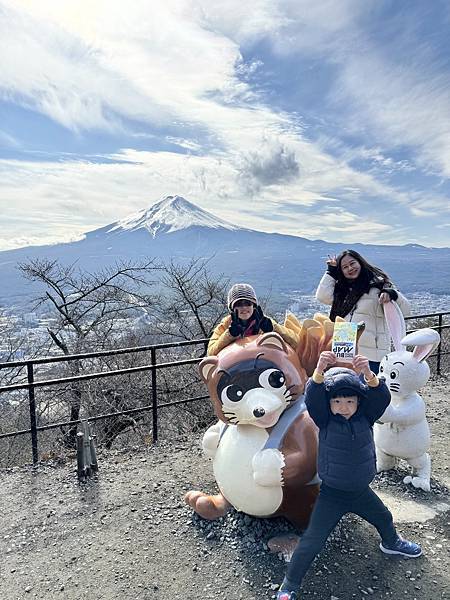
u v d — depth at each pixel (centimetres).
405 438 425
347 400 286
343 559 328
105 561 337
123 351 551
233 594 301
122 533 371
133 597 302
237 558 335
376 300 463
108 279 1238
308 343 369
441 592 299
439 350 863
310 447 331
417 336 409
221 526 370
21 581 319
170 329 1254
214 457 370
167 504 415
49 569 330
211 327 1258
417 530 364
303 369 364
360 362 291
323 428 295
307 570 299
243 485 333
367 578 310
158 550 348
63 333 1183
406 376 415
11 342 1136
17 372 1041
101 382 954
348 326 312
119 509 407
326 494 296
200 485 450
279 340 350
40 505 416
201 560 336
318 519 291
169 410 959
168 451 535
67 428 913
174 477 467
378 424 446
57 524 386
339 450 287
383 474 454
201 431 621
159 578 318
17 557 345
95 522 388
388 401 293
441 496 418
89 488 446
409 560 328
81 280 1236
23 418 958
